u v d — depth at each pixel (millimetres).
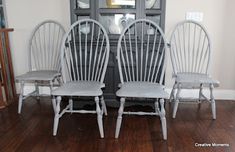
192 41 2531
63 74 1998
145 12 2150
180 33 2518
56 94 1734
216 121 2107
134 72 2217
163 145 1702
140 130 1933
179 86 2115
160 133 1884
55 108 2004
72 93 1721
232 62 2586
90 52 2084
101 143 1734
